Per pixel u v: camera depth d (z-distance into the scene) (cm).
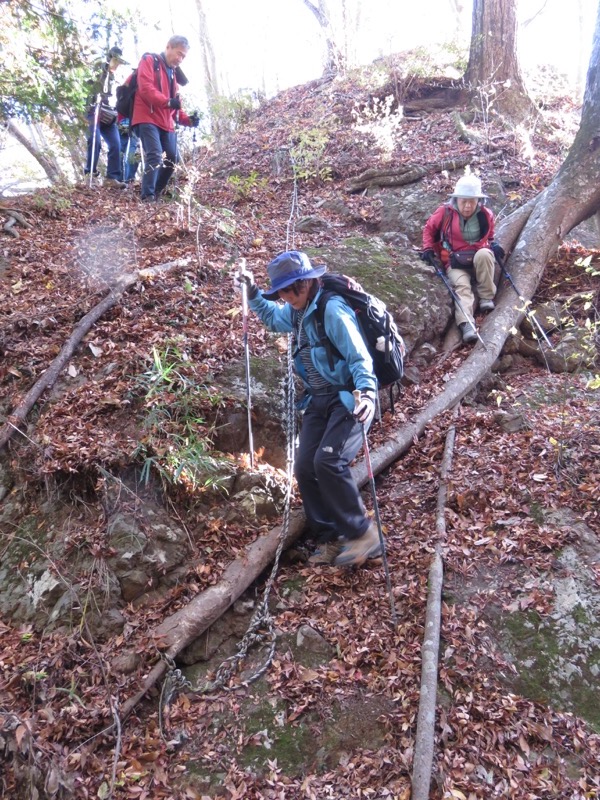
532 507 357
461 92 964
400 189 741
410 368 495
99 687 287
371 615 314
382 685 281
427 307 527
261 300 371
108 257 558
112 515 337
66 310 476
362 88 1054
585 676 284
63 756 262
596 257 603
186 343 437
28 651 303
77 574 324
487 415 435
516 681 282
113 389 400
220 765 262
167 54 725
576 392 470
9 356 439
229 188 812
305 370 341
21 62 639
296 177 789
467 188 534
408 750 256
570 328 530
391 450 408
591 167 604
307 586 335
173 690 289
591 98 616
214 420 397
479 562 332
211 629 316
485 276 540
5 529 363
